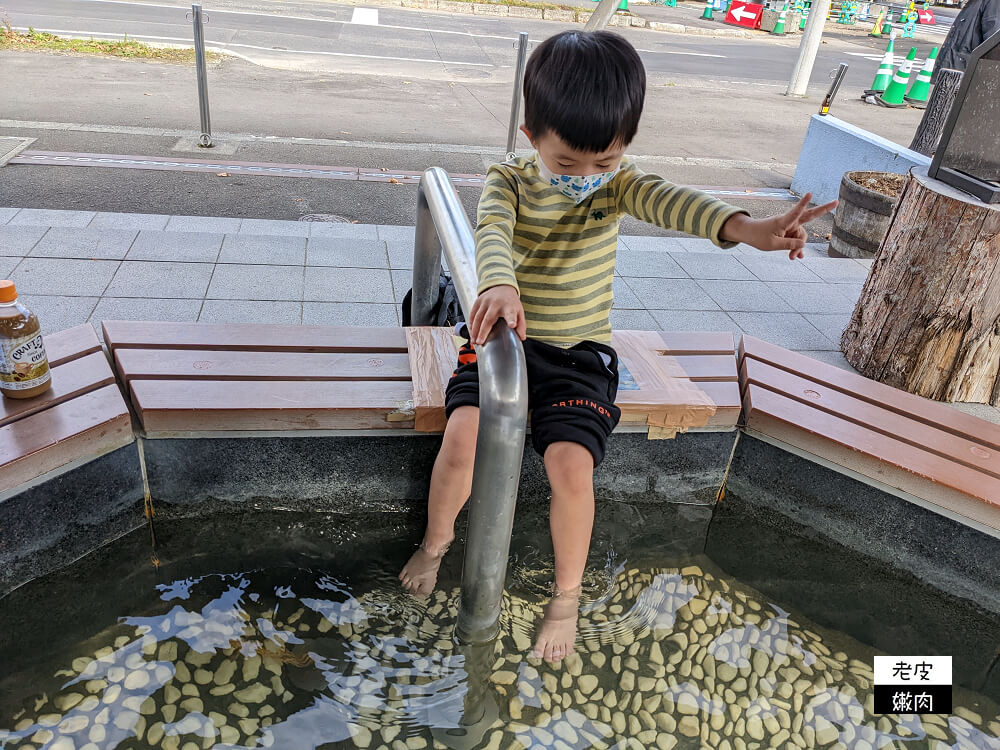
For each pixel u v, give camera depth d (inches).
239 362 86.4
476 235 67.9
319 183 225.9
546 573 86.0
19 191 192.1
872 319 137.7
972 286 124.0
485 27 568.1
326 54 422.9
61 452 72.2
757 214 247.8
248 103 310.5
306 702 68.3
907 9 999.6
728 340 104.7
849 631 84.7
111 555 81.0
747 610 85.9
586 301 76.2
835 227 208.5
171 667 70.8
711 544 95.8
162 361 84.6
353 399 82.7
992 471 85.3
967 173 132.6
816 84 514.0
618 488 97.0
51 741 63.1
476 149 284.0
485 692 70.9
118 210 187.6
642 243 185.3
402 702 69.1
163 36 415.2
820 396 96.3
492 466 58.5
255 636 74.8
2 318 71.8
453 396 77.0
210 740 64.2
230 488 85.0
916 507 86.0
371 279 149.3
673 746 68.5
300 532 88.7
